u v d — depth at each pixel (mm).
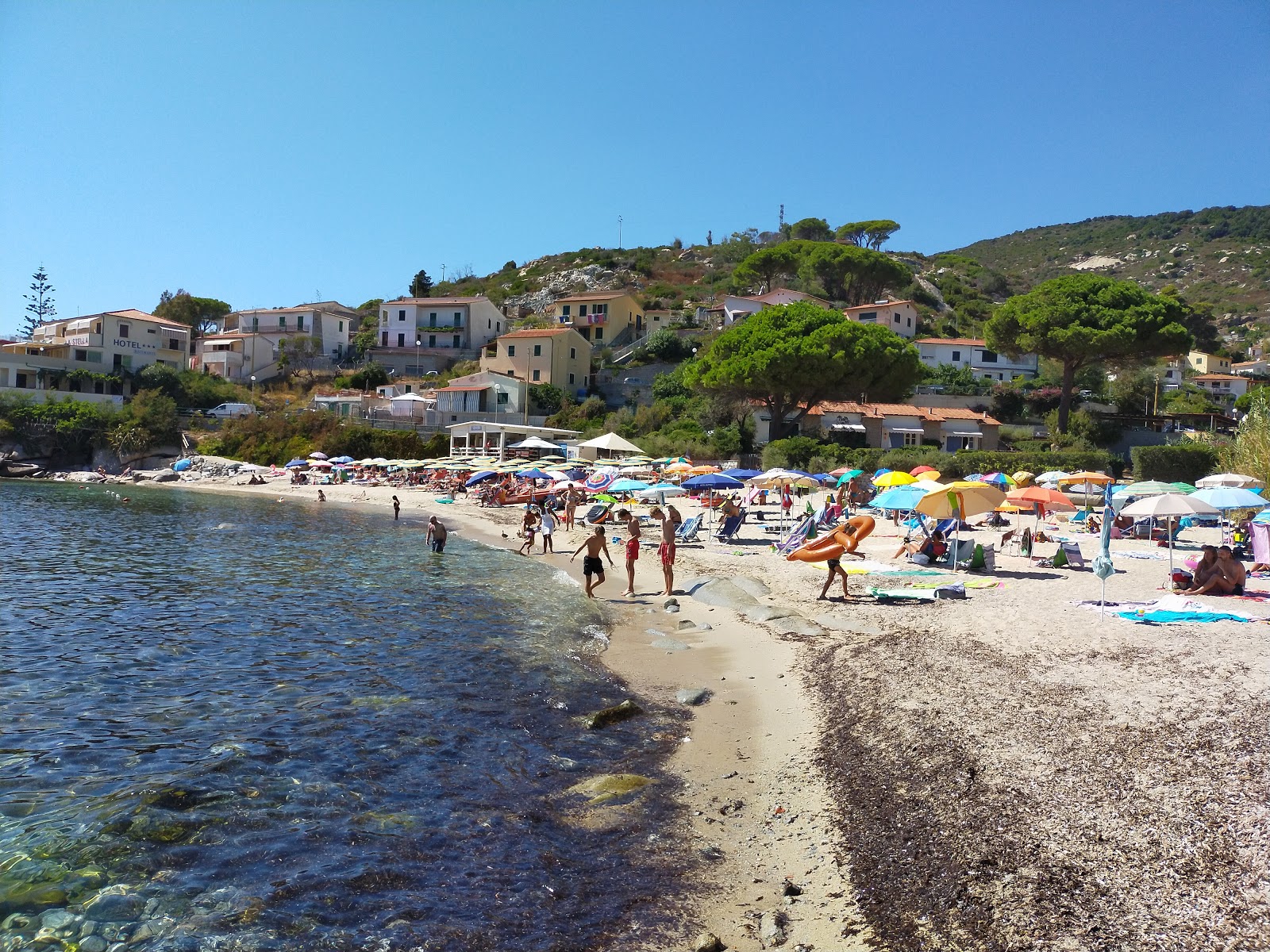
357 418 77750
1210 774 7352
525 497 50188
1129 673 10852
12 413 71250
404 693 12531
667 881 7004
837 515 29812
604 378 85250
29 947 6043
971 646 13289
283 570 25172
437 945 6066
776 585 21094
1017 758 8352
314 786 8969
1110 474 52812
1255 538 20422
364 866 7250
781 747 10133
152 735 10516
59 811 8258
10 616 17672
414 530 38281
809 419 62406
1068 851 6402
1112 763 7875
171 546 30484
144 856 7383
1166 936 5219
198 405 83562
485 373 77062
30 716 11195
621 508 38250
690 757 9977
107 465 72750
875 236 149375
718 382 58344
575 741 10562
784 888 6715
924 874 6512
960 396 70438
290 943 6090
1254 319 152375
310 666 14070
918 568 22672
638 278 135750
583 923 6359
